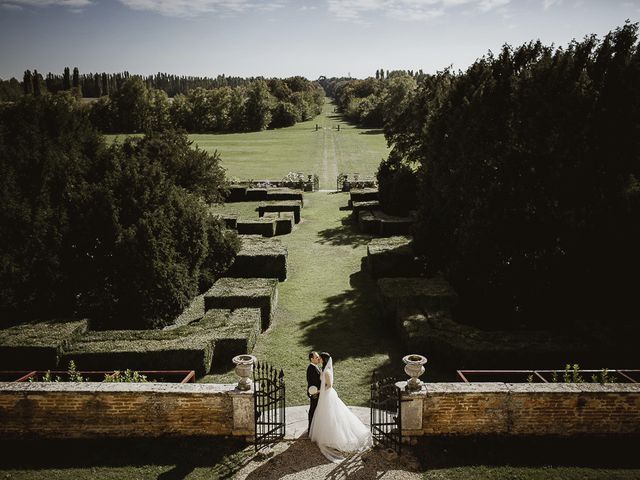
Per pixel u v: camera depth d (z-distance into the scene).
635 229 15.05
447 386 9.67
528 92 17.09
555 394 9.45
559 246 16.22
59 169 19.06
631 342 13.74
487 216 16.81
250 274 22.75
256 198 42.94
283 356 15.33
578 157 15.97
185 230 18.66
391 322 17.48
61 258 17.33
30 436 9.67
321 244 29.33
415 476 8.65
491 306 17.50
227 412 9.61
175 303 17.59
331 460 9.07
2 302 15.97
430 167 21.89
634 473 8.71
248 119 120.50
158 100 115.88
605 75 16.22
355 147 82.50
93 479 8.63
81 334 15.16
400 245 23.95
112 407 9.59
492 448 9.36
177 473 8.77
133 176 18.72
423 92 32.88
